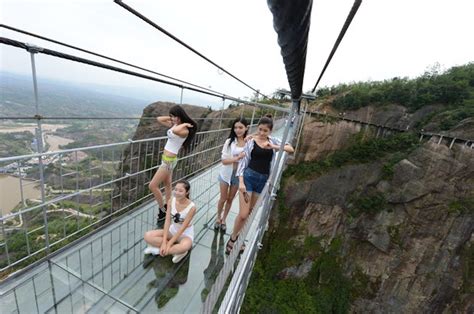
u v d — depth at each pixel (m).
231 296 1.33
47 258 2.36
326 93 33.28
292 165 25.48
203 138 4.82
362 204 23.41
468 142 21.08
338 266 22.62
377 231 22.53
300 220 23.84
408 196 22.03
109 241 2.81
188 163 4.52
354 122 26.11
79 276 2.32
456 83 25.61
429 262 20.58
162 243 2.67
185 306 2.26
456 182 20.84
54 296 2.09
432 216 21.16
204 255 2.94
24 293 2.05
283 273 21.44
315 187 23.98
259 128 2.89
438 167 21.58
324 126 25.78
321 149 25.48
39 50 1.59
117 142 2.78
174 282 2.48
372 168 24.09
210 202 4.38
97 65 1.83
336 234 23.73
